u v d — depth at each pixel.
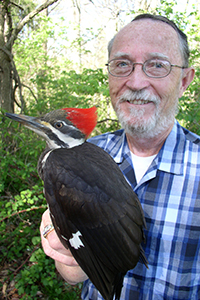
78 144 0.49
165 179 0.54
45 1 1.38
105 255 0.41
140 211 0.44
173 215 0.52
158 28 0.52
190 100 1.08
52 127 0.49
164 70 0.52
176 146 0.55
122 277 0.43
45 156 0.48
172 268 0.51
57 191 0.42
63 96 1.24
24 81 1.85
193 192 0.52
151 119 0.52
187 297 0.51
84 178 0.41
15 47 1.72
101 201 0.40
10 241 1.05
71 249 0.42
